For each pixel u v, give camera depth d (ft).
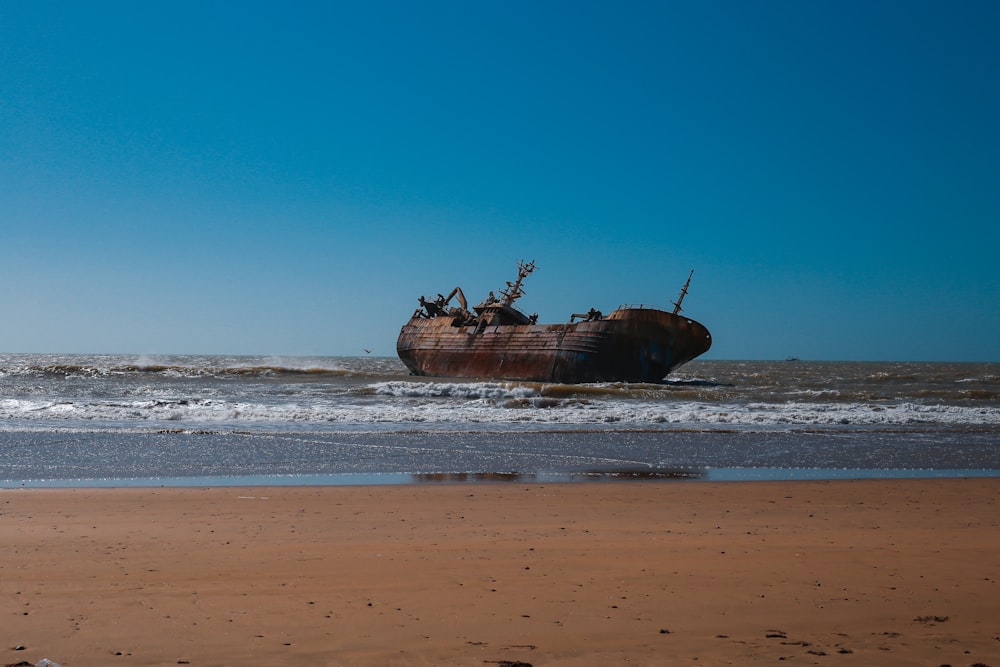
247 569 27.20
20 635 19.80
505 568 27.71
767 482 52.08
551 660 18.34
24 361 526.57
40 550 29.96
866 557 29.78
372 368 400.06
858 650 19.21
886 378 280.10
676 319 189.98
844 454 69.62
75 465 57.21
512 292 232.53
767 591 24.77
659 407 119.14
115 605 22.57
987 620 21.91
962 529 36.63
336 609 22.43
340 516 38.65
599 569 27.61
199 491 45.65
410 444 72.43
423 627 20.84
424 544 31.89
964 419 104.32
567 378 194.80
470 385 147.13
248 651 18.76
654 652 18.97
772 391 168.14
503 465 60.90
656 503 43.70
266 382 197.36
